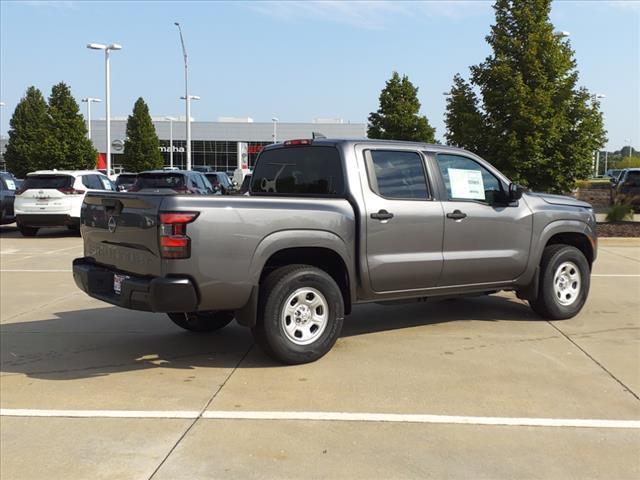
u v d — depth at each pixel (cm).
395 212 591
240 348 618
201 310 508
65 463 372
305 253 573
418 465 366
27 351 613
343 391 488
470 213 639
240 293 513
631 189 2277
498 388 493
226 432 412
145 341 649
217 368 552
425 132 3612
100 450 389
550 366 550
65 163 4294
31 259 1320
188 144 3653
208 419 434
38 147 4306
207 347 623
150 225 497
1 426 427
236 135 8981
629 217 1817
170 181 1619
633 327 695
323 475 354
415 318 742
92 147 4447
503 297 870
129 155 6156
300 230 538
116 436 409
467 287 654
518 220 676
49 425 428
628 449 386
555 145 1552
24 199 1695
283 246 530
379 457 376
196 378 524
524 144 1516
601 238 1512
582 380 512
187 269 489
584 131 1530
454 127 1627
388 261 587
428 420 430
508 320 729
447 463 368
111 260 561
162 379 523
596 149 1565
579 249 774
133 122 6134
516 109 1495
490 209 658
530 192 714
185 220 487
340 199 574
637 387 496
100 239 573
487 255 652
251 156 9019
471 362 562
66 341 650
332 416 438
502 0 1545
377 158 599
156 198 496
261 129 8988
